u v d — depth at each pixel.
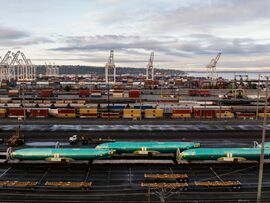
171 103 160.25
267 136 100.31
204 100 181.88
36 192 56.47
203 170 68.25
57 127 112.62
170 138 96.25
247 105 160.38
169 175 62.44
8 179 62.16
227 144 89.69
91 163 70.25
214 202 53.00
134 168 69.00
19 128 103.19
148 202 52.12
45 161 70.12
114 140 91.94
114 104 154.12
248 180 62.78
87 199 53.88
